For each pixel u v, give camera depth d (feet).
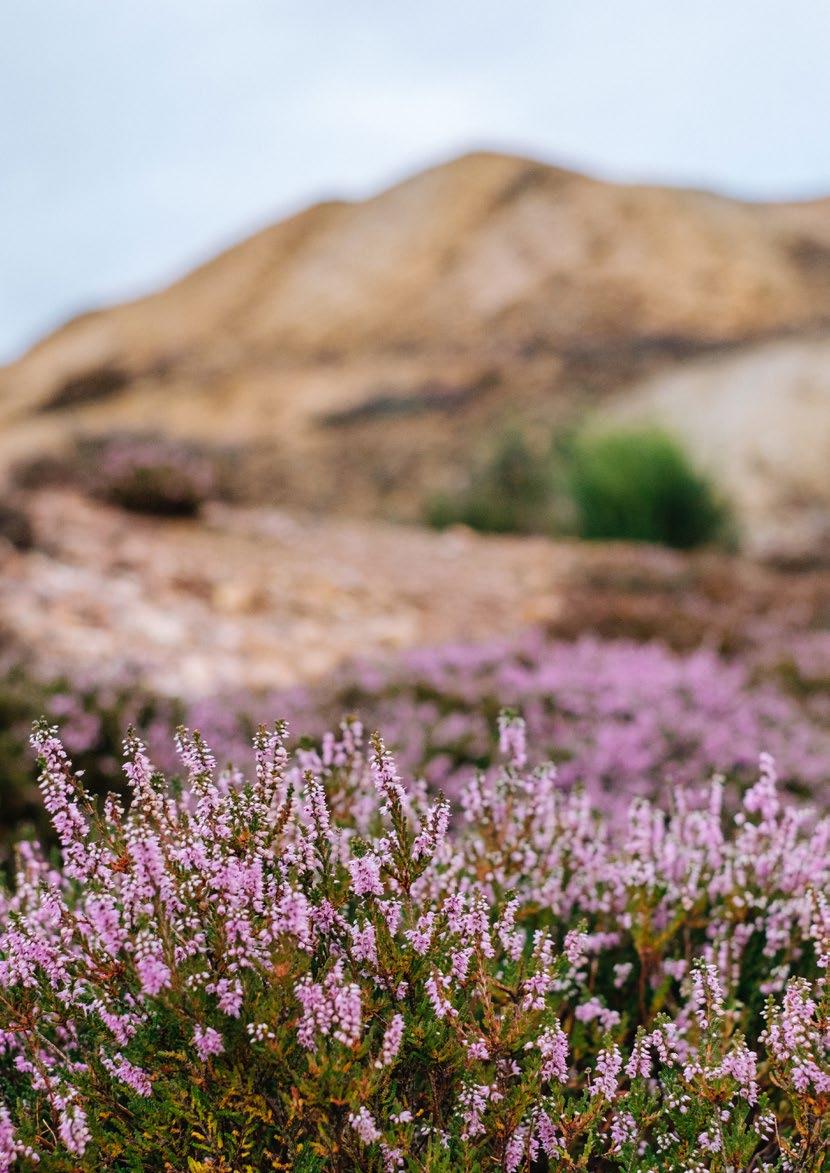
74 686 17.88
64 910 7.00
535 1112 6.82
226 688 20.30
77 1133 6.09
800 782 16.26
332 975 6.30
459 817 13.25
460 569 36.37
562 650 22.63
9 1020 6.75
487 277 136.56
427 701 19.25
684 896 8.98
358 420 102.78
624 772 16.11
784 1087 6.77
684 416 75.82
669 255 135.74
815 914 7.95
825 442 66.80
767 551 42.86
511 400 101.86
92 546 31.01
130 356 139.13
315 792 7.13
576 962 7.83
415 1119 6.84
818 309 124.06
